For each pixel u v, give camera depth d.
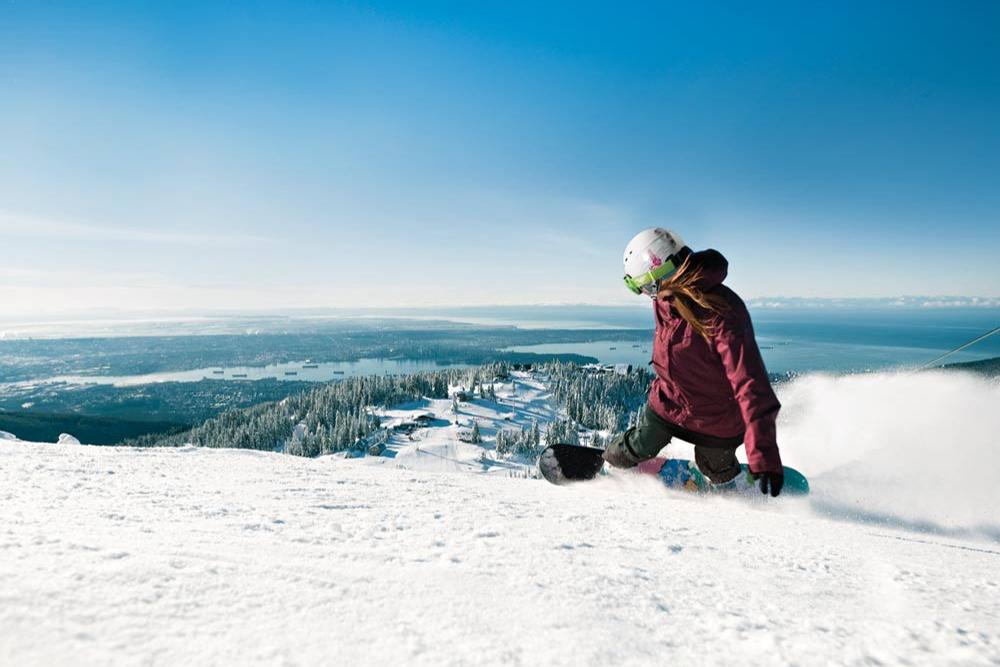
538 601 0.96
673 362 2.81
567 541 1.57
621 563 1.34
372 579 1.00
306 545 1.24
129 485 2.18
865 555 1.66
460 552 1.31
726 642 0.84
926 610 1.05
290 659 0.64
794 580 1.29
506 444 97.75
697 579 1.24
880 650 0.81
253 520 1.54
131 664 0.57
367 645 0.71
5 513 1.38
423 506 2.07
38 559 0.87
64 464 2.73
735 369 2.41
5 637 0.57
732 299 2.50
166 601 0.76
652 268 2.66
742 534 1.95
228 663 0.61
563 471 3.46
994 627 0.95
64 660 0.56
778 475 2.26
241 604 0.79
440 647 0.73
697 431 2.89
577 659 0.72
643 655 0.76
